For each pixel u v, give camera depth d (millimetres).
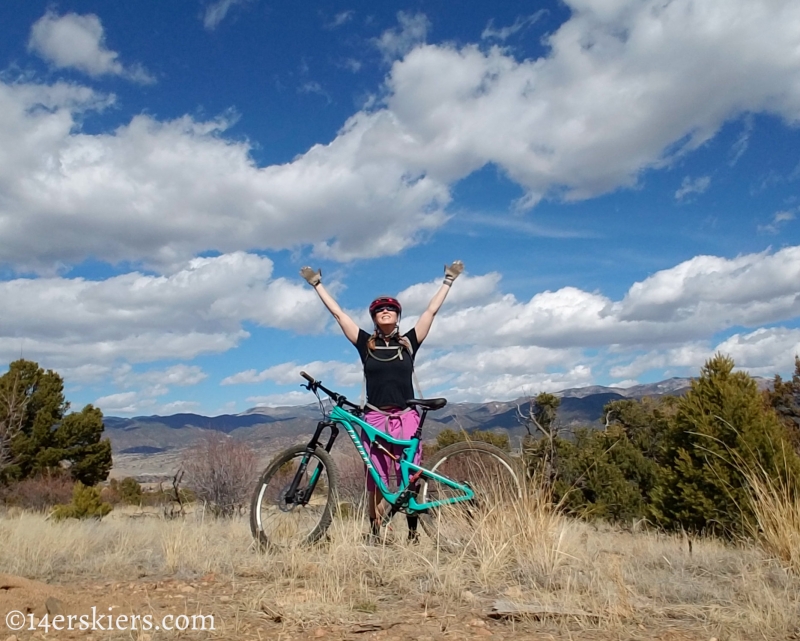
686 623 3521
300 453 5727
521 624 3502
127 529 8078
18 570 5082
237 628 3447
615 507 13703
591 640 3268
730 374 11656
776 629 3363
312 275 5883
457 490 5336
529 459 5902
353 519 5562
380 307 5625
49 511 18703
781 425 11562
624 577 4246
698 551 5527
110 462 33219
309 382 5605
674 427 11953
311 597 3912
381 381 5543
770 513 5152
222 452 16719
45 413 30875
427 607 3799
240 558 5172
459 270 5922
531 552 4668
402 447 5402
